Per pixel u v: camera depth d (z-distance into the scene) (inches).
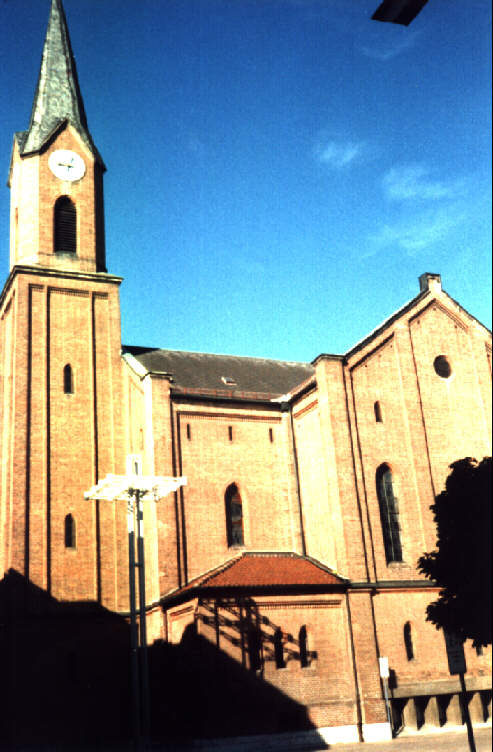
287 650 1437.0
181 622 1478.8
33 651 1563.7
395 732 1471.5
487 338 1909.4
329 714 1422.2
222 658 1385.3
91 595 1658.5
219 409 1787.6
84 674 1592.0
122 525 1742.1
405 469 1692.9
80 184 2001.7
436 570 1098.7
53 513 1688.0
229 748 1322.6
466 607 1030.4
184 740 1369.3
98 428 1809.8
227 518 1721.2
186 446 1723.7
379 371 1742.1
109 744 1535.4
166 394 1722.4
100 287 1929.1
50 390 1790.1
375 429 1689.2
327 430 1648.6
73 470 1743.4
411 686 1507.1
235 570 1526.8
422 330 1835.6
